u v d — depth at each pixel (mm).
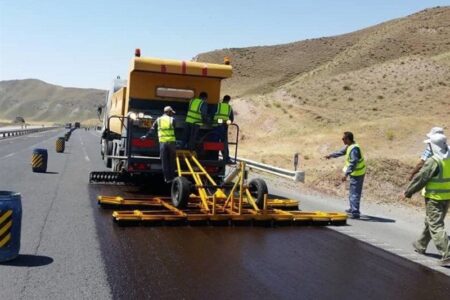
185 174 12164
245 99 61188
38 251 7770
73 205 11797
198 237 9305
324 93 66750
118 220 9781
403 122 43562
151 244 8570
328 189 18297
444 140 8445
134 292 6184
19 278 6488
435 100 57250
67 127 130625
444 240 8219
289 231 10352
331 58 122062
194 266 7406
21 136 57219
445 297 6645
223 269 7336
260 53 136625
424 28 98812
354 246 9227
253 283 6777
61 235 8828
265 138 49625
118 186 15570
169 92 14008
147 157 13461
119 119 15828
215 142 13906
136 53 13367
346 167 12281
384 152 36875
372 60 91562
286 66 124938
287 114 55125
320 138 42688
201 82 14250
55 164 22344
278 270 7449
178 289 6371
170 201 12219
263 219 10758
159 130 12469
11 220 7129
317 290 6637
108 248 8141
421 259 8578
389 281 7215
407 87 63562
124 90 15039
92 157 27750
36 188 14320
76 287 6262
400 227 11508
